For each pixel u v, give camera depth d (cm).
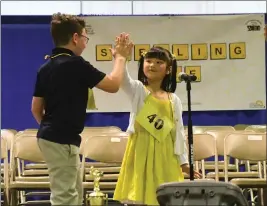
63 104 292
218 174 506
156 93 354
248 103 734
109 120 727
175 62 362
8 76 731
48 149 291
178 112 353
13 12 750
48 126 292
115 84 299
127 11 760
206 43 733
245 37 734
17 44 731
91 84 295
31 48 733
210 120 735
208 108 730
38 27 734
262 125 680
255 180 475
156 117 344
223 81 733
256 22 734
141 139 343
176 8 761
